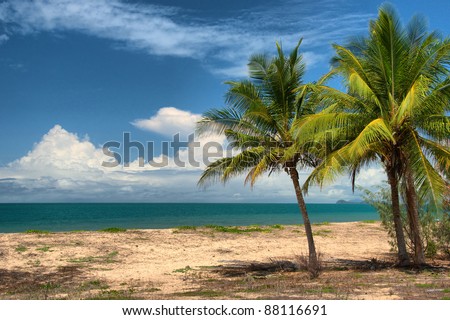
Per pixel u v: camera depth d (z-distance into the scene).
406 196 16.98
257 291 12.08
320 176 13.83
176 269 18.05
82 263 19.00
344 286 12.33
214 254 21.89
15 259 19.19
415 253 16.88
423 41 15.38
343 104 15.77
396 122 14.86
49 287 14.35
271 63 16.12
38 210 122.81
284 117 16.28
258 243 25.38
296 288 12.32
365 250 23.67
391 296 10.34
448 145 14.41
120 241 24.33
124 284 14.81
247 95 15.45
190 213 95.62
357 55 16.19
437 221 19.30
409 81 15.30
